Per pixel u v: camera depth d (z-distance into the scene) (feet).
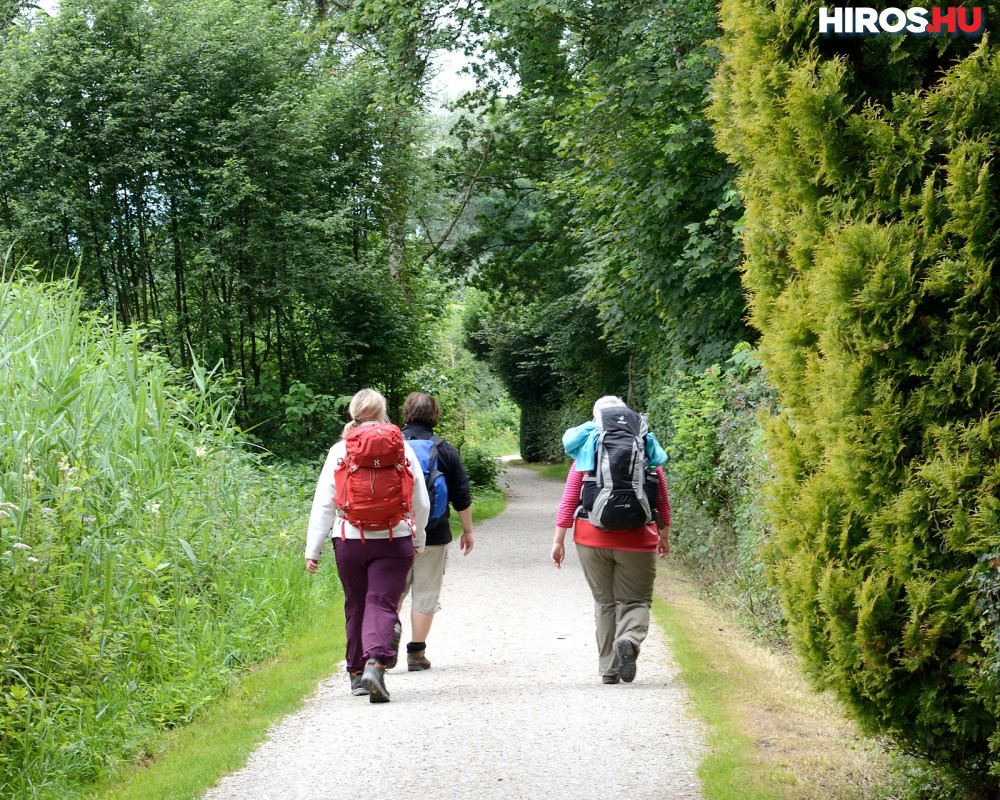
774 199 13.73
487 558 44.37
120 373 27.14
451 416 87.51
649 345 58.13
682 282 43.39
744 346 35.29
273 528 31.42
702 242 39.91
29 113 50.19
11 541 17.44
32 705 15.89
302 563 30.78
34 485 19.38
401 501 19.58
